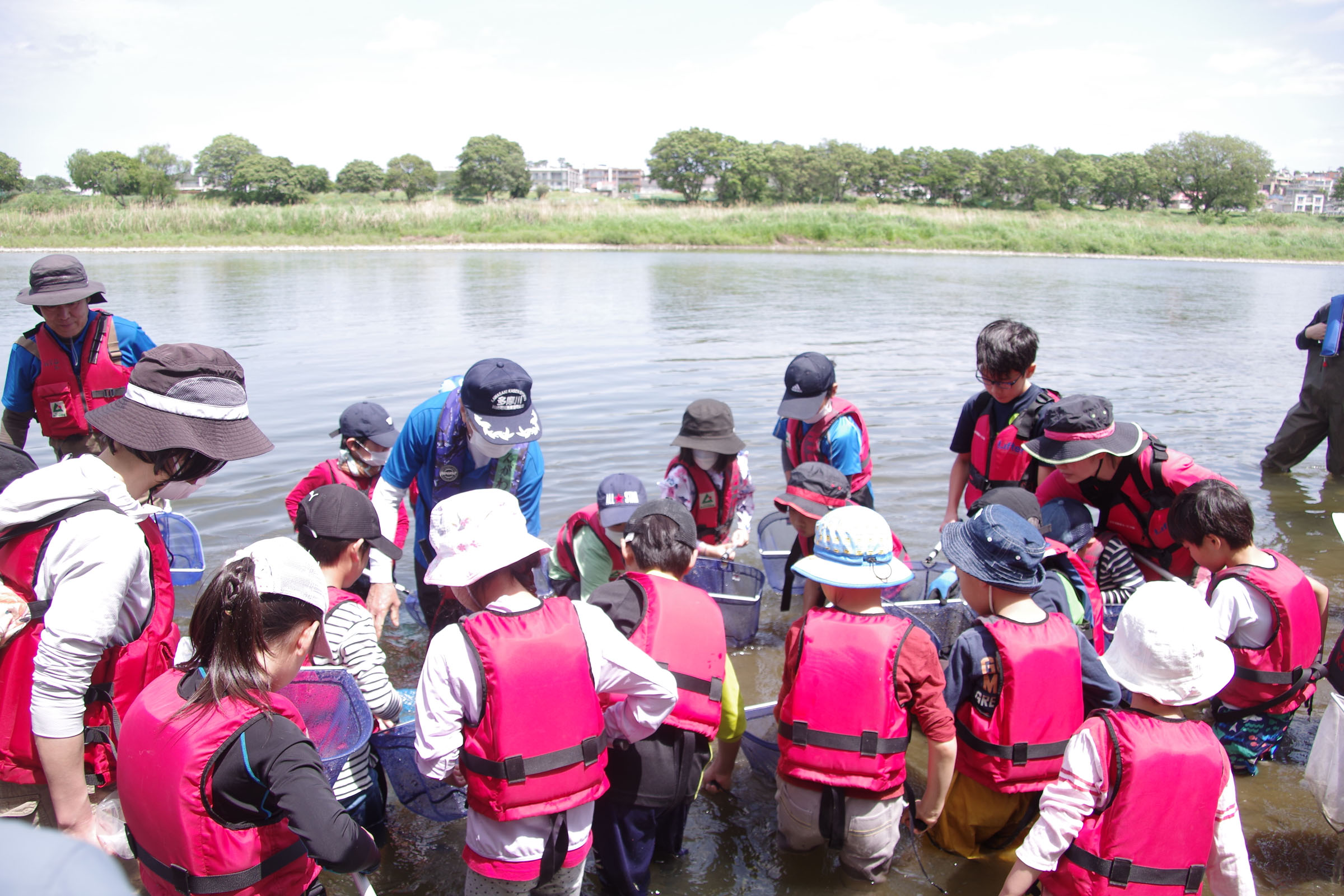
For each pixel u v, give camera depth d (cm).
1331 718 345
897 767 319
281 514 686
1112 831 262
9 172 8412
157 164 11144
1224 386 1306
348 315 1969
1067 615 342
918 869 338
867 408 1101
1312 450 873
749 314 2109
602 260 4281
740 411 1066
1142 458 426
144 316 1883
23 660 262
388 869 336
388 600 439
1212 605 387
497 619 274
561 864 283
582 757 277
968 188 10850
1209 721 426
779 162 10456
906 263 4616
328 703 344
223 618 225
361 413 514
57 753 252
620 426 984
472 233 5647
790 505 457
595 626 291
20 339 520
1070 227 6844
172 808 221
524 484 440
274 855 234
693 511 514
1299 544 674
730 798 388
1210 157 10888
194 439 270
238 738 222
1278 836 355
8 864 110
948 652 450
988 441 503
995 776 318
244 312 1986
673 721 312
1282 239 6669
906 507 735
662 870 336
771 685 470
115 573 257
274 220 5334
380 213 5725
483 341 1603
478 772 272
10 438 535
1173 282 3716
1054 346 1728
